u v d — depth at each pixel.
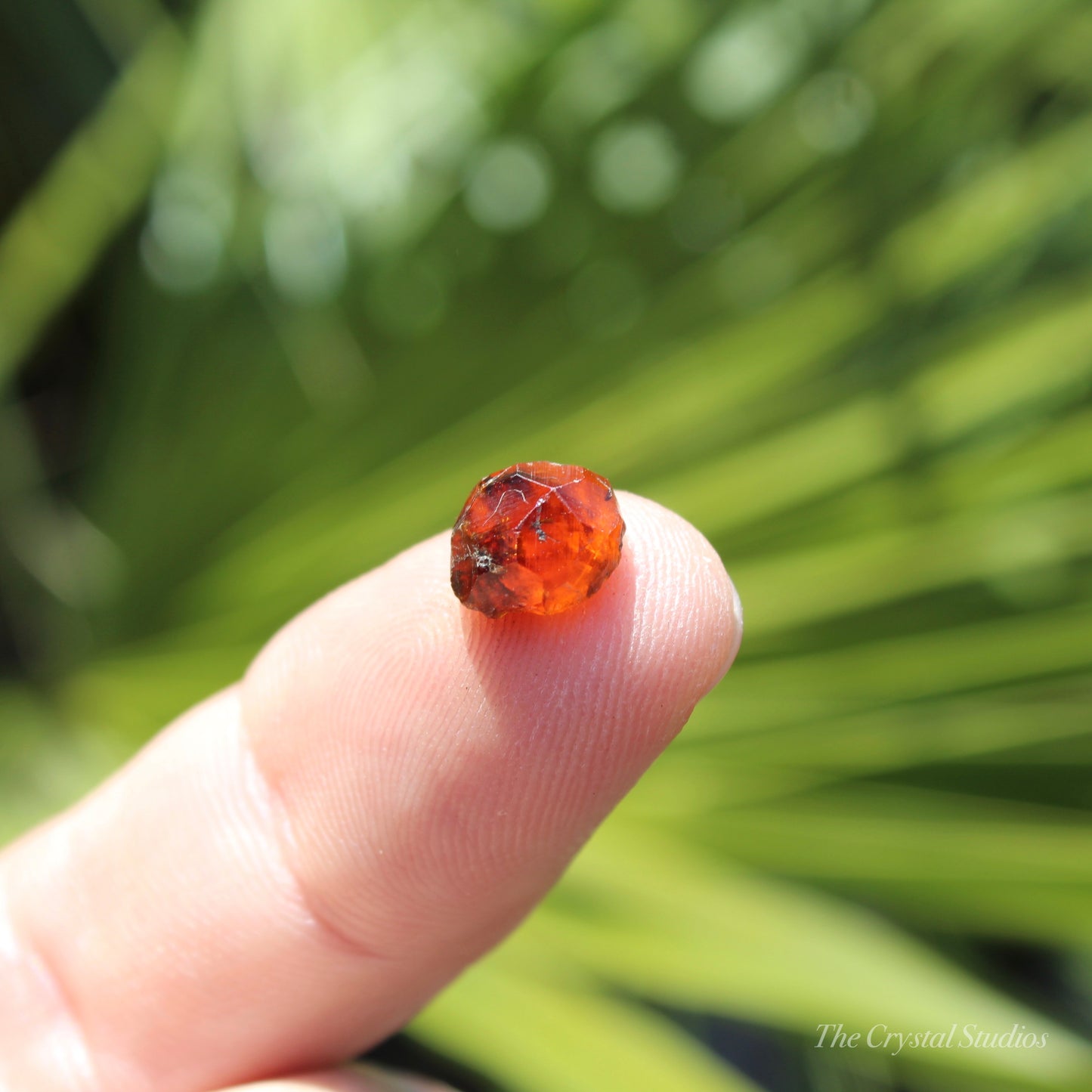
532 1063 0.10
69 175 0.14
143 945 0.09
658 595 0.09
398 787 0.09
